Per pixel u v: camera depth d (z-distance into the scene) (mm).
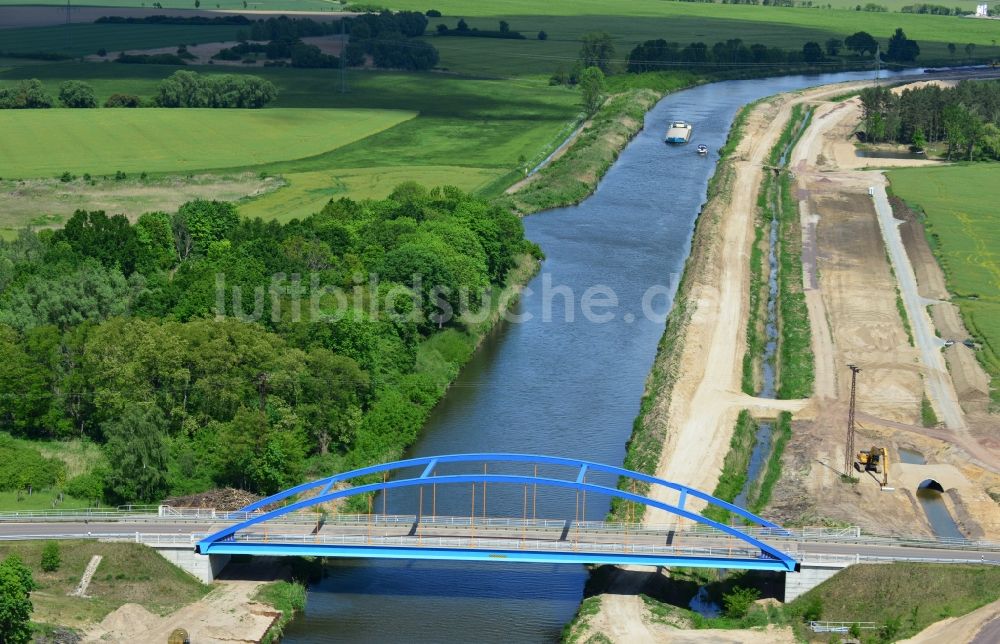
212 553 198125
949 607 186750
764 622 189750
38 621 178625
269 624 189000
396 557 197625
